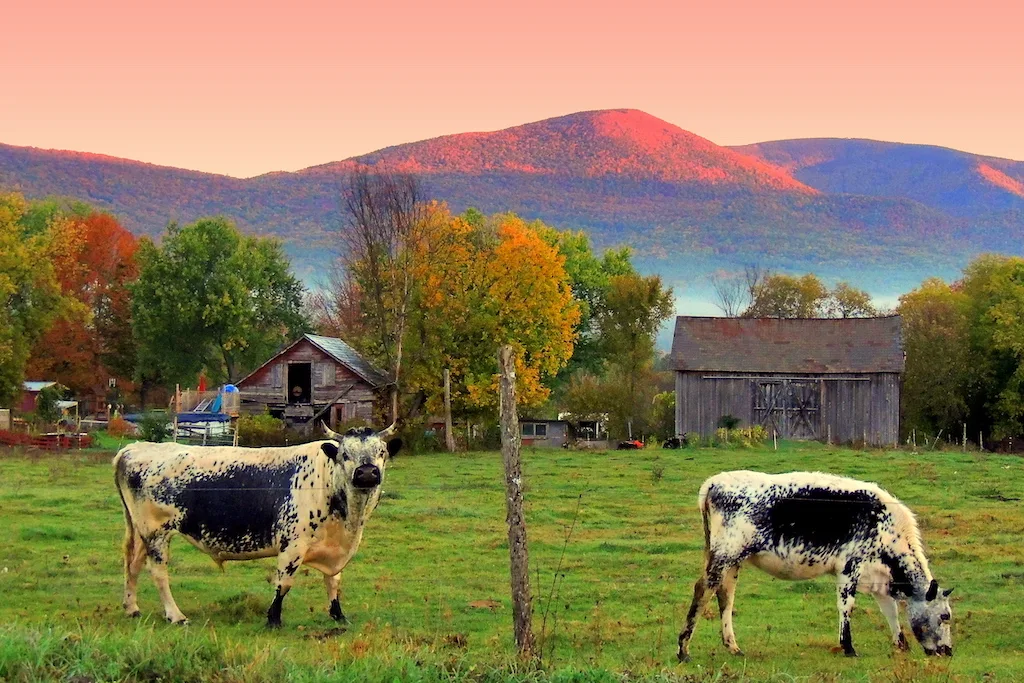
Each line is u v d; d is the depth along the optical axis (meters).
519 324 61.25
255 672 12.52
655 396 83.44
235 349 90.50
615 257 102.81
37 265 64.56
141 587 20.88
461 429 62.03
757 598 21.12
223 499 18.27
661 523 30.33
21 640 12.97
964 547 26.33
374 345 64.44
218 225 88.06
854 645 17.47
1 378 63.88
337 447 17.98
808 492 16.81
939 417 71.44
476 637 17.33
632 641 17.45
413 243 59.88
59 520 28.50
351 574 22.75
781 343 66.75
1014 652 17.27
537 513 31.44
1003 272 74.44
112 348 91.12
